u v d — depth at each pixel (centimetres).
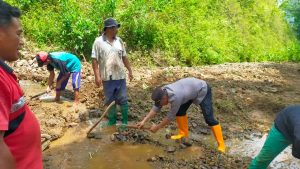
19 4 1070
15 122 192
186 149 527
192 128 601
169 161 488
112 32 546
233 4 1820
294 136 322
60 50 987
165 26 1246
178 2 1377
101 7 1068
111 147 526
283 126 356
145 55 1120
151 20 1178
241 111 691
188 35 1298
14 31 189
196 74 933
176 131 591
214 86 823
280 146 369
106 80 553
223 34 1566
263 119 665
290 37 2375
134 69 971
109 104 570
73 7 1054
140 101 691
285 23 2425
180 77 895
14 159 178
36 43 992
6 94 178
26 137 198
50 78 670
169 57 1163
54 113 622
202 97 491
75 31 980
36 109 638
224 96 748
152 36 1155
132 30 1125
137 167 470
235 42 1589
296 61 1561
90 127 592
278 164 495
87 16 1080
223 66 1137
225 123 636
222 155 508
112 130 583
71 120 608
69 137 555
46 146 516
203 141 559
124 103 574
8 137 190
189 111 668
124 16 1116
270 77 977
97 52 549
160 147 532
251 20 1934
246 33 1819
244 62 1409
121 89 566
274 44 2027
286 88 862
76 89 661
